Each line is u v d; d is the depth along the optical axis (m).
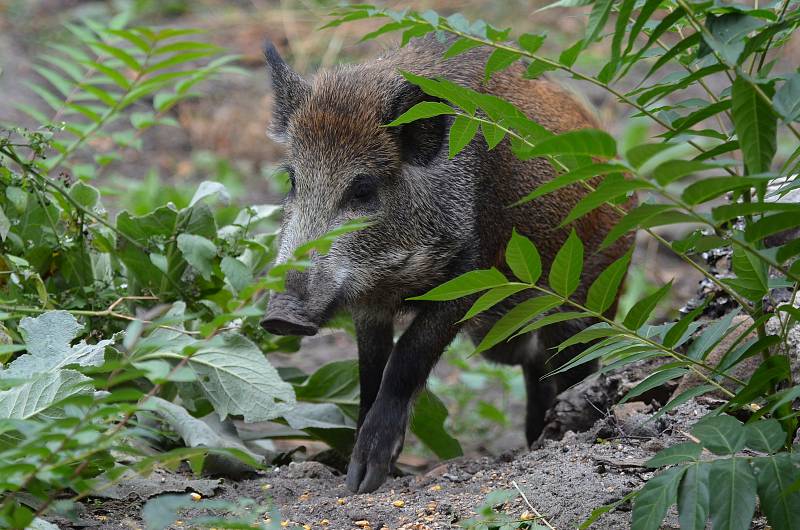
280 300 8.20
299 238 8.75
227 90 22.05
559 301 5.54
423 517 6.87
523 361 11.27
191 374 4.85
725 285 6.76
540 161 9.91
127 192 16.83
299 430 10.09
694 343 5.90
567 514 6.43
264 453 9.61
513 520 6.30
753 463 5.03
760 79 4.96
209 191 9.55
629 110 19.69
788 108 4.80
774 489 4.92
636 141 17.52
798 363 7.36
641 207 4.59
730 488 4.83
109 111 11.01
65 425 4.75
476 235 9.45
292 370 10.30
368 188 9.01
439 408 9.88
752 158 4.85
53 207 9.13
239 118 20.88
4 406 6.45
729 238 5.00
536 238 9.98
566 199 10.16
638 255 17.56
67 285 9.20
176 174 19.09
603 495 6.62
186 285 9.38
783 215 4.71
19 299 8.47
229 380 8.16
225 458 8.34
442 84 5.99
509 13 24.06
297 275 8.37
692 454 5.10
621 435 7.96
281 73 9.72
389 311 9.50
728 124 16.67
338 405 9.95
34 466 4.77
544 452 7.95
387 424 8.49
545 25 23.44
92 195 9.49
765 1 16.83
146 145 20.06
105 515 6.82
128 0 24.17
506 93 9.82
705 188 4.45
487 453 12.23
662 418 7.87
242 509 6.91
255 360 8.20
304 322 8.13
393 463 8.48
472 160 9.34
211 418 8.88
